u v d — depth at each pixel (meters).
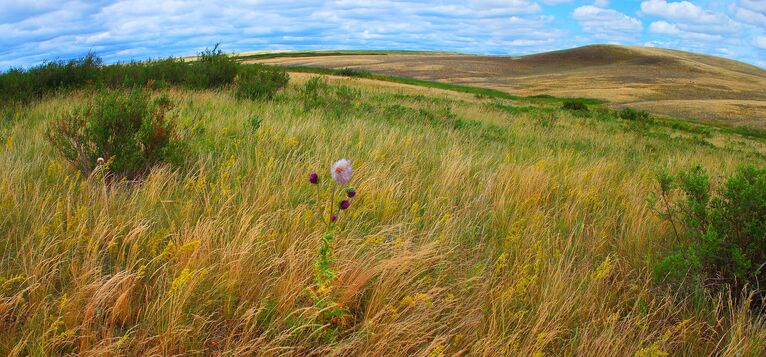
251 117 7.09
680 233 4.05
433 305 2.58
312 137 6.40
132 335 2.22
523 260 3.29
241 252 2.62
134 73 14.50
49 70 12.69
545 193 4.95
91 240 2.60
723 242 3.24
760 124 43.03
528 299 2.82
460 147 7.16
